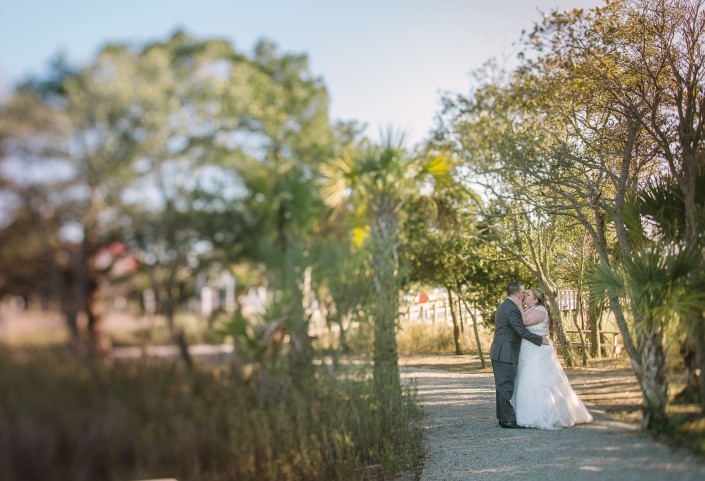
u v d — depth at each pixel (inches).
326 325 230.8
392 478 207.2
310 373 216.7
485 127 348.2
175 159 183.6
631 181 320.8
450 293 384.5
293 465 196.2
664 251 239.6
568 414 257.3
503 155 333.1
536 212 346.3
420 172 306.2
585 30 329.4
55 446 143.6
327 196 250.8
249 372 194.4
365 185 276.8
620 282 254.1
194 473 165.6
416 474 210.4
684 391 221.0
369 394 239.8
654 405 221.9
